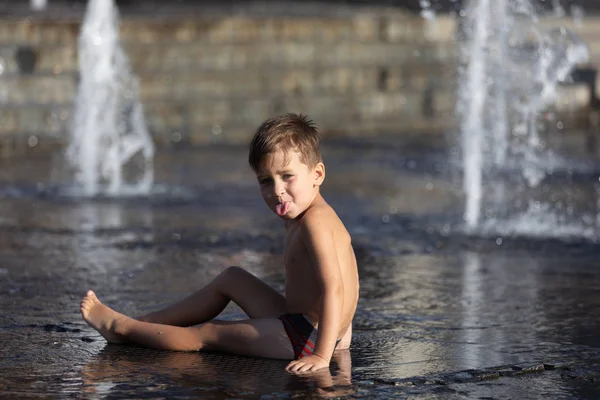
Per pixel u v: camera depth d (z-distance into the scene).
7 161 31.28
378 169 30.88
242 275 10.79
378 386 9.31
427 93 42.75
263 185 10.20
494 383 9.52
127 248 17.45
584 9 55.19
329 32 44.09
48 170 29.50
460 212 22.67
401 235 19.53
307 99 40.72
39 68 36.94
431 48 44.72
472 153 28.34
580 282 14.97
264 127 10.15
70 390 9.12
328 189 26.53
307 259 10.11
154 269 15.49
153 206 23.14
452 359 10.37
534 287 14.56
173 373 9.68
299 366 9.73
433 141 38.28
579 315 12.66
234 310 12.45
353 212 22.62
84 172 29.33
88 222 20.58
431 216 22.05
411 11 49.34
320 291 10.01
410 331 11.67
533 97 30.72
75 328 11.57
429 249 17.97
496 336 11.47
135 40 40.00
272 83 41.16
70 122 34.91
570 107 43.12
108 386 9.24
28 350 10.59
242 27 42.22
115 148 33.69
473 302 13.44
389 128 41.25
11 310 12.52
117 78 37.47
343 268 10.26
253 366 9.92
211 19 41.56
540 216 22.11
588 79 44.28
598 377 9.72
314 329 10.15
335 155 34.22
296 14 46.06
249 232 19.41
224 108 39.16
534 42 28.25
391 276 15.34
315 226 10.02
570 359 10.42
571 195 25.61
